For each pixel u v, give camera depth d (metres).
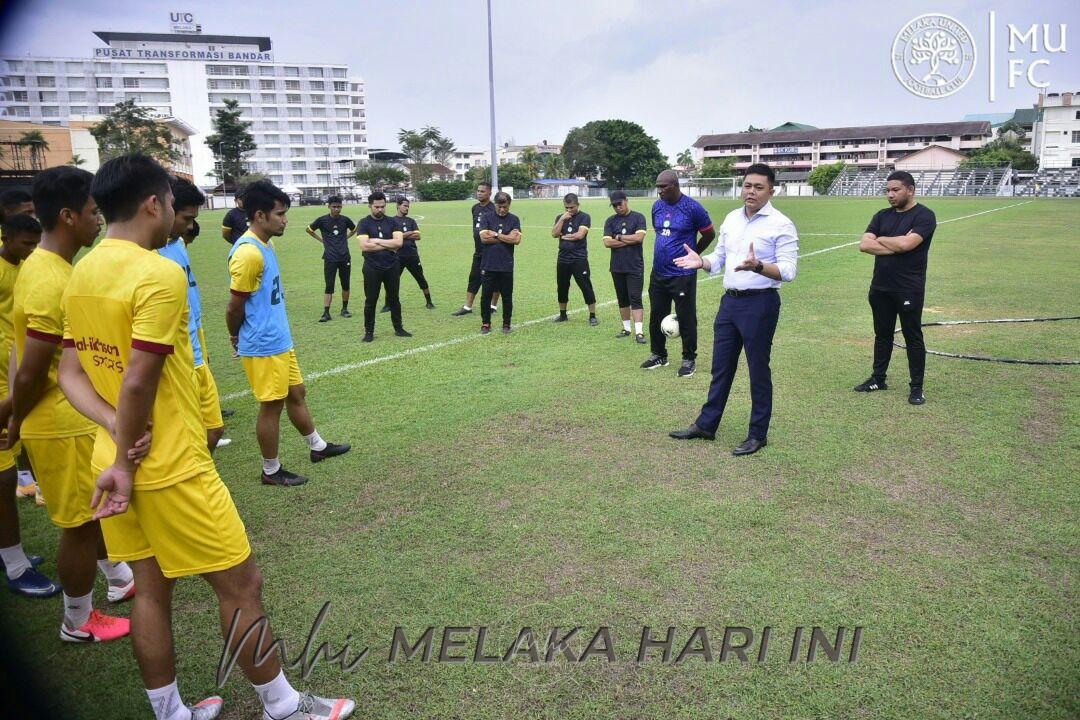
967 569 3.55
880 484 4.56
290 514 4.34
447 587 3.50
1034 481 4.56
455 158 136.50
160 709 2.60
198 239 25.69
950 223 26.56
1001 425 5.63
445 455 5.23
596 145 99.25
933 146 75.88
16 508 3.68
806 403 6.28
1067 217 29.42
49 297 2.92
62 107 104.50
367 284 9.08
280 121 120.50
